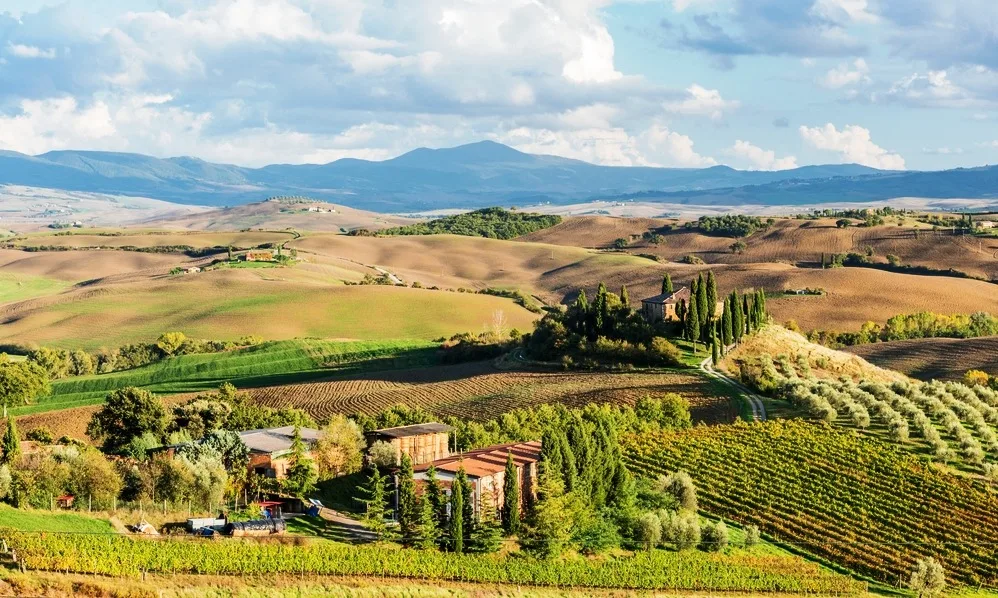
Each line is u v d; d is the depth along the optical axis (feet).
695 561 295.48
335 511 305.32
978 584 310.24
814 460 389.39
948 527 338.95
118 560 228.84
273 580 239.30
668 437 415.85
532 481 322.14
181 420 440.86
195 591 225.56
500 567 267.80
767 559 312.71
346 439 342.85
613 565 282.97
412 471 287.48
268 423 439.22
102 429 419.33
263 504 296.30
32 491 264.52
